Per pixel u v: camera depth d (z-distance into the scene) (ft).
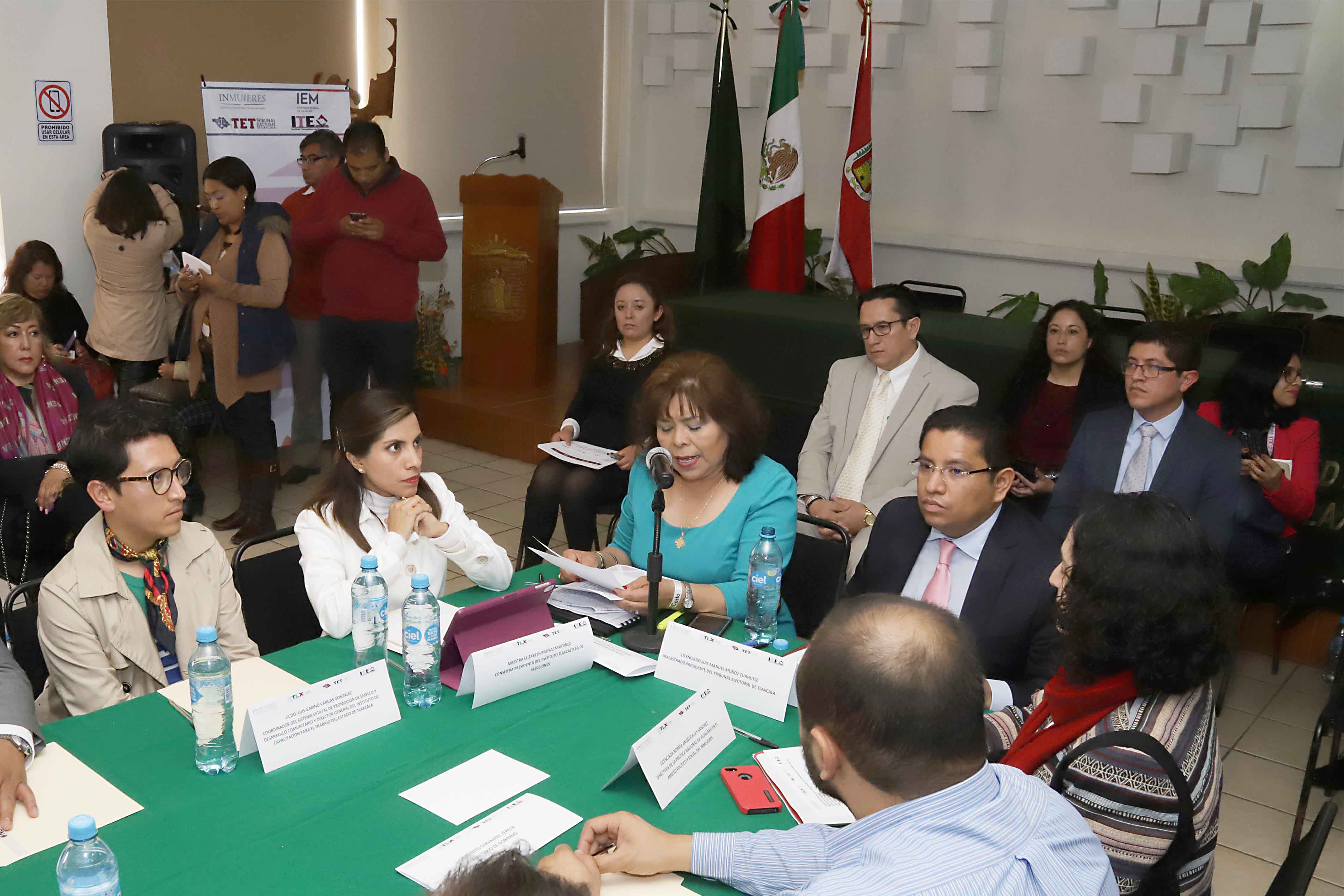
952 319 14.57
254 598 7.72
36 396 11.27
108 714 5.97
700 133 24.50
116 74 17.60
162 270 15.47
